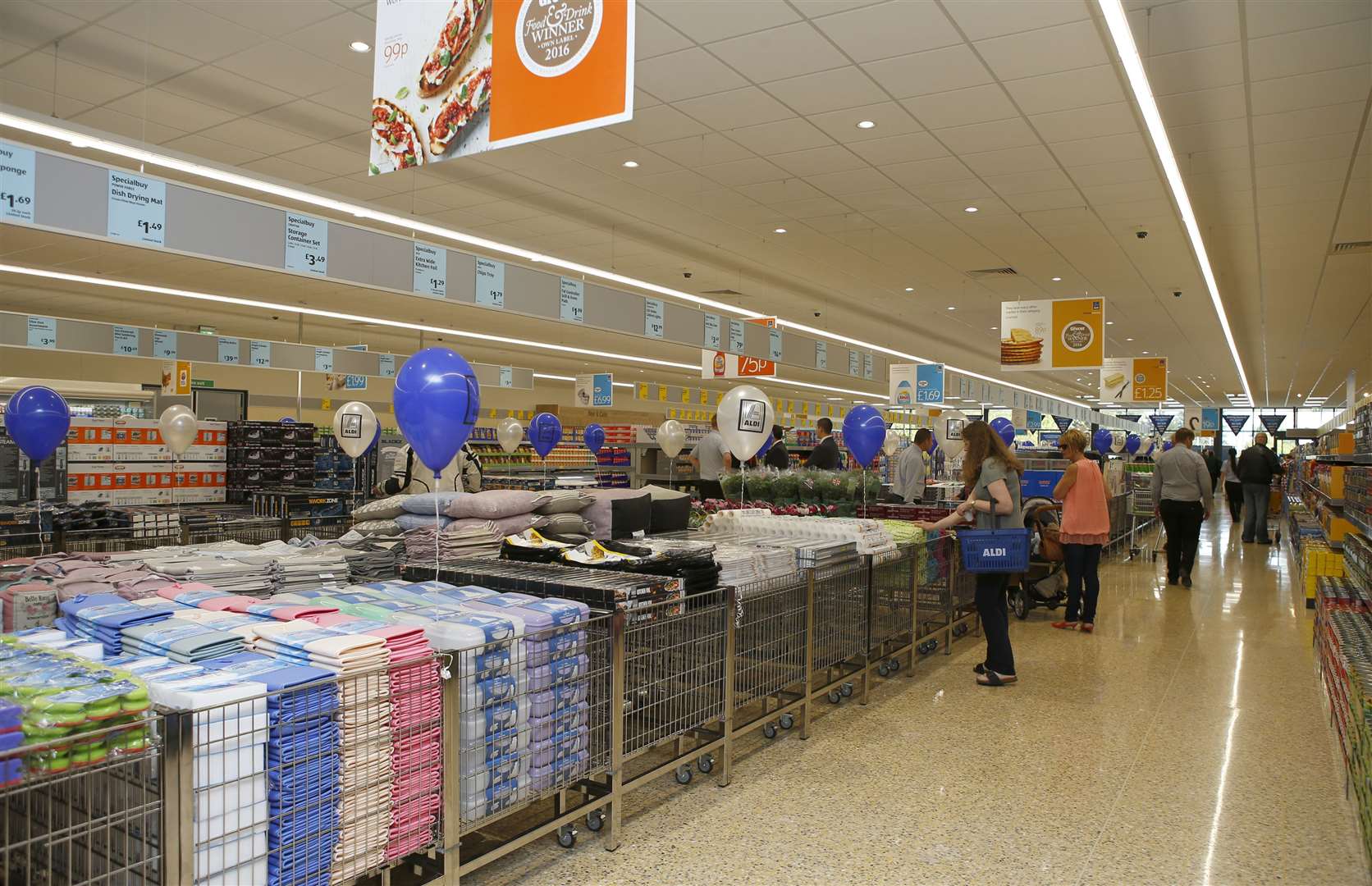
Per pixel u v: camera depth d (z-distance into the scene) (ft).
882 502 24.93
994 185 25.89
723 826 10.32
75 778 6.44
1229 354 65.46
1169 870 9.41
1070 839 10.09
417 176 26.08
